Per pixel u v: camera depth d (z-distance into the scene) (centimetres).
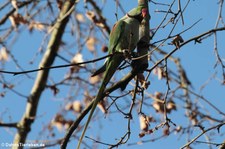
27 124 1410
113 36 1134
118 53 984
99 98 994
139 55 994
